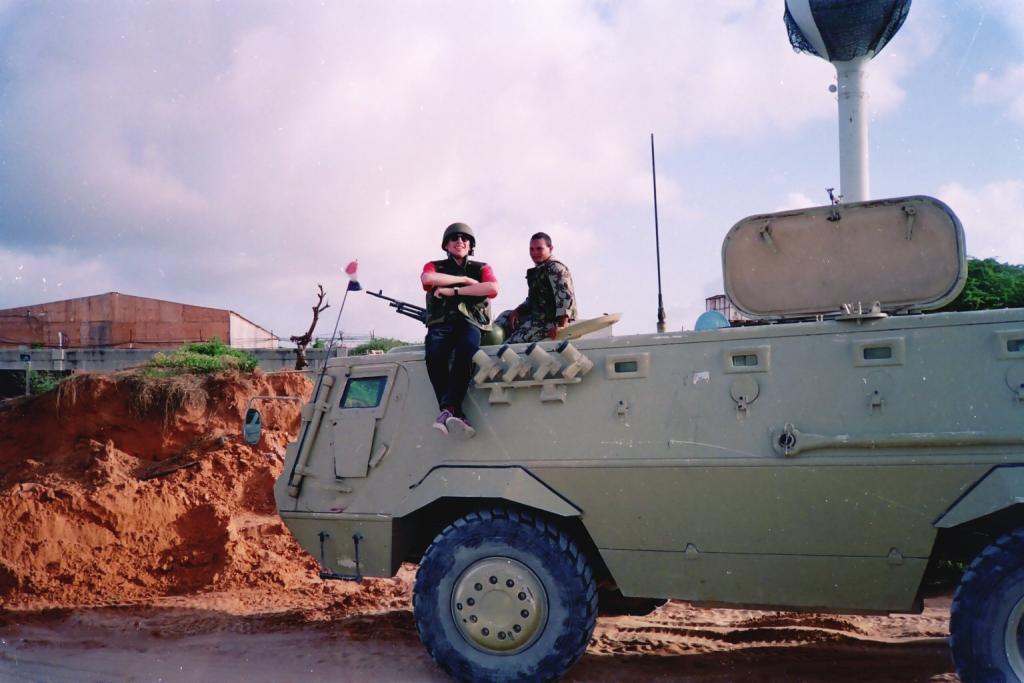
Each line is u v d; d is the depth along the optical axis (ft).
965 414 15.76
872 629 21.91
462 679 17.79
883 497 16.08
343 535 19.83
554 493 18.08
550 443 18.26
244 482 42.93
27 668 19.77
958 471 15.61
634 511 17.66
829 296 18.13
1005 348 15.83
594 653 19.94
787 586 16.96
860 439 16.10
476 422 18.98
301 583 28.84
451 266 19.79
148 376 53.57
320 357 79.82
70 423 51.85
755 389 17.13
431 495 18.71
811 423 16.61
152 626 23.38
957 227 17.38
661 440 17.47
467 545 18.04
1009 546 15.15
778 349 17.21
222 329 108.78
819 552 16.62
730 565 17.24
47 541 28.48
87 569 28.32
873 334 16.70
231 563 29.50
